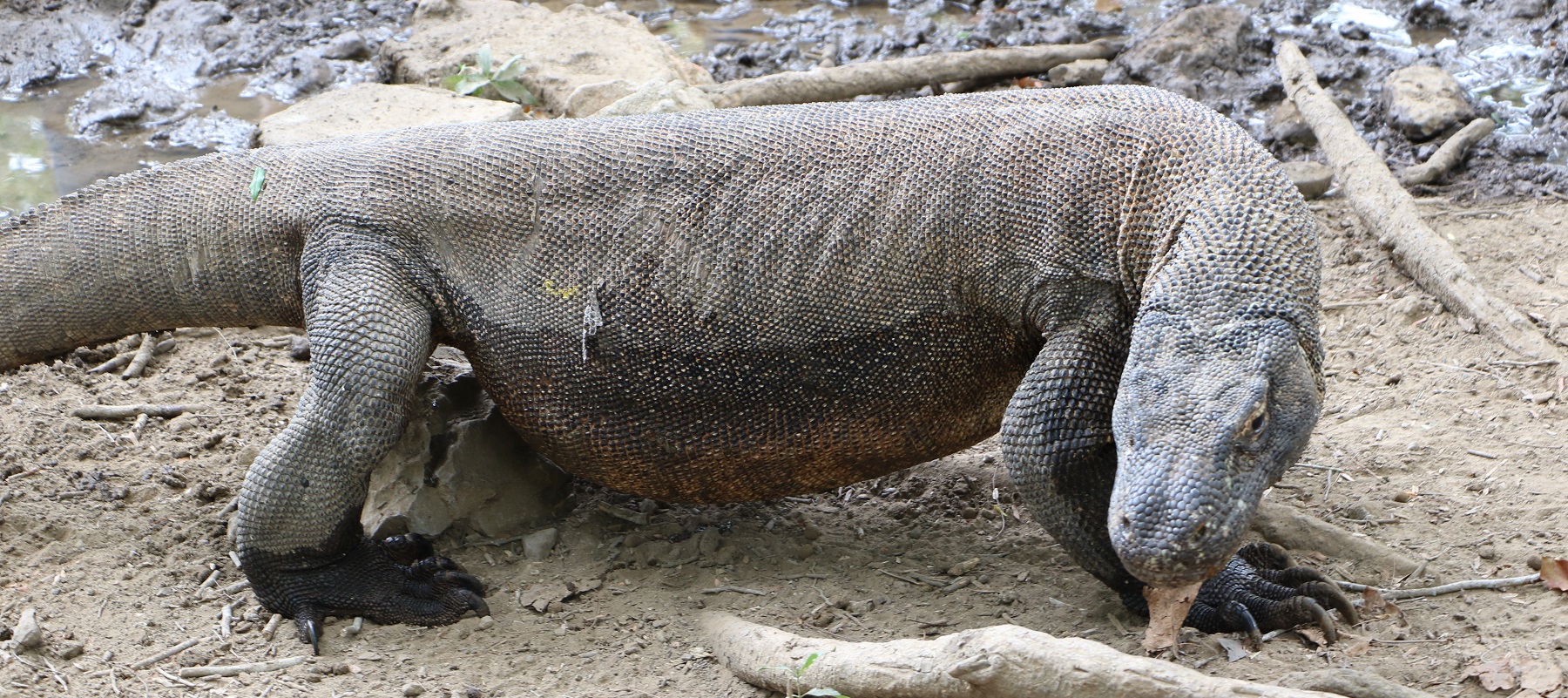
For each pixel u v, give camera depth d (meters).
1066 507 4.55
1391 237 7.51
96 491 5.82
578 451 5.20
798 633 4.87
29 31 11.23
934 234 4.66
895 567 5.34
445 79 9.81
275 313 5.34
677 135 4.94
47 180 8.95
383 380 4.84
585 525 5.69
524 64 9.91
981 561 5.35
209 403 6.59
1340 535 5.14
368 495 5.29
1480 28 10.45
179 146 9.55
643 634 4.93
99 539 5.50
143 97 10.15
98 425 6.38
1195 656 4.52
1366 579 4.96
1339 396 6.43
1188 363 3.98
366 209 5.02
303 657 4.82
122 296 5.39
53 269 5.38
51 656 4.72
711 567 5.38
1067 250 4.52
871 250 4.69
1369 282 7.44
